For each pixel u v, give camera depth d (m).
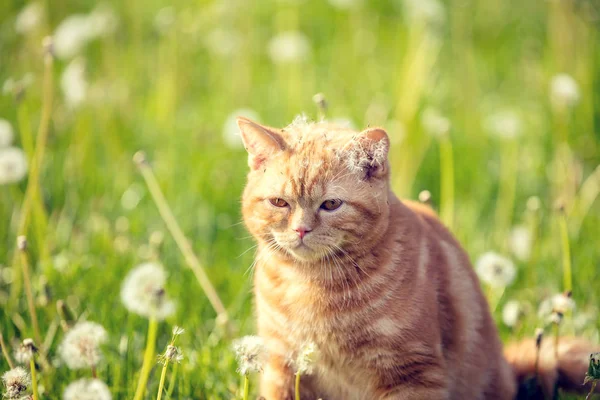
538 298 4.99
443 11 7.97
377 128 3.65
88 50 8.42
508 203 5.82
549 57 7.94
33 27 7.61
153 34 9.04
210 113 7.36
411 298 3.65
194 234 5.74
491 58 8.59
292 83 7.27
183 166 6.39
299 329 3.77
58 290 4.83
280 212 3.76
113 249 5.36
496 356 4.18
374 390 3.82
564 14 7.38
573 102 6.34
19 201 5.75
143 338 4.44
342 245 3.71
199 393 4.08
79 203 5.97
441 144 6.30
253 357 3.21
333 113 7.01
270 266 3.88
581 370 4.13
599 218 5.86
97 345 3.61
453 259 4.05
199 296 4.98
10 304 4.69
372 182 3.72
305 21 9.36
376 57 8.52
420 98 7.11
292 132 3.93
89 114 6.83
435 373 3.70
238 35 8.55
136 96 7.64
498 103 7.63
